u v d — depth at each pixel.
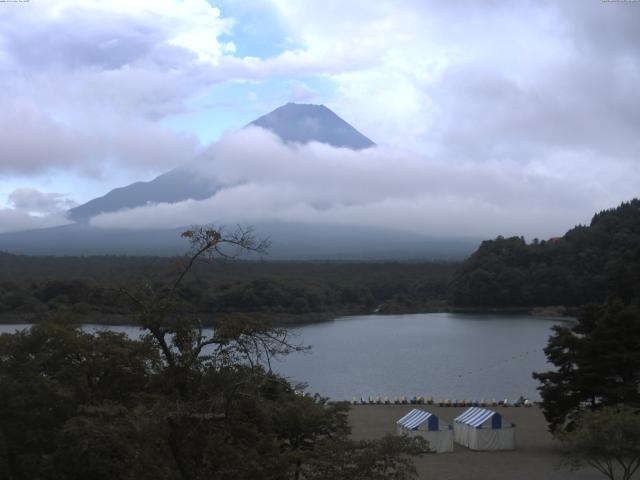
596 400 48.47
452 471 38.75
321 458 20.03
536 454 43.09
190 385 17.00
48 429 27.41
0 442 25.94
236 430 17.88
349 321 161.62
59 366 29.41
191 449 16.66
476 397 70.06
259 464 17.75
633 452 32.47
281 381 18.50
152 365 17.55
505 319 165.88
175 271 17.23
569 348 44.28
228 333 16.67
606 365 42.66
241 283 124.56
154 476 16.58
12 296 104.94
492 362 95.88
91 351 30.28
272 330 17.28
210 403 16.42
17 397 26.83
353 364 93.56
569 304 182.62
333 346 114.44
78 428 20.23
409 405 62.31
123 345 30.66
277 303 152.00
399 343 117.31
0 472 26.42
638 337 43.00
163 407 16.14
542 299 184.62
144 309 16.89
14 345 29.52
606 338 43.16
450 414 57.31
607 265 171.00
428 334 133.00
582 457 33.03
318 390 74.19
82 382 28.86
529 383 79.31
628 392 42.22
